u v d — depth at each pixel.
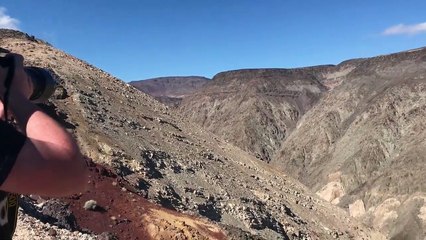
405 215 76.81
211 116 165.38
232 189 23.53
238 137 142.75
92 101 22.94
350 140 112.62
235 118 153.12
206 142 31.23
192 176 21.95
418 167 84.38
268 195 26.02
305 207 29.72
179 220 14.30
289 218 25.08
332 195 98.25
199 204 18.98
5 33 30.58
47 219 10.45
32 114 1.20
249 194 24.45
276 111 154.50
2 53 1.29
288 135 146.12
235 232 16.12
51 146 1.15
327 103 135.00
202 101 175.00
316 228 27.12
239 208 20.98
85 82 25.77
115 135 20.42
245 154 36.25
